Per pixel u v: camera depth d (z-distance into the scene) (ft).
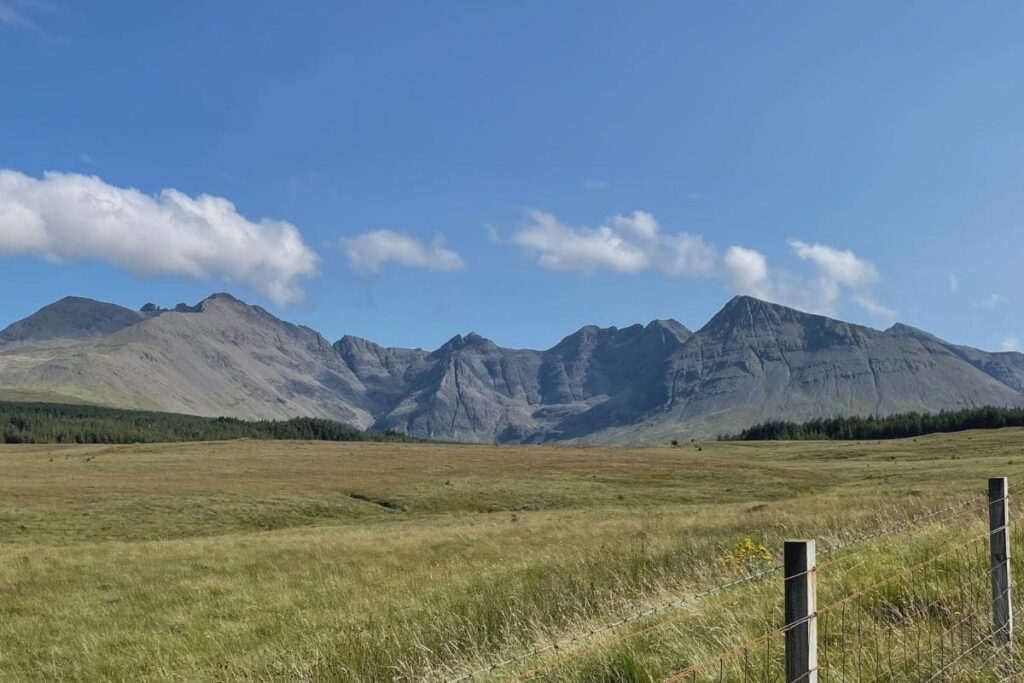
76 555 109.60
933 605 26.89
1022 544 34.24
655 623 29.12
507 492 250.78
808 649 14.82
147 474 317.22
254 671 38.50
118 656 48.06
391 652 36.01
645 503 225.56
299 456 418.31
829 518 81.82
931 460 329.72
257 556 100.48
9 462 380.99
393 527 166.09
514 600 44.32
